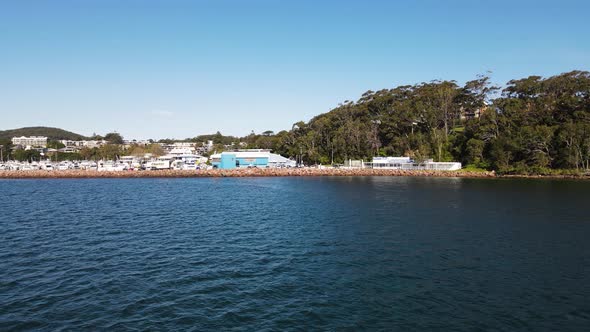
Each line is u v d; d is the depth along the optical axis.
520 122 136.00
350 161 165.12
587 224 47.31
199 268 30.02
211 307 22.77
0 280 27.08
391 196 77.06
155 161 185.12
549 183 102.25
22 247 36.25
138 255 33.59
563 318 21.78
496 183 104.88
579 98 127.12
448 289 25.88
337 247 36.56
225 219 51.88
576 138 117.69
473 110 170.38
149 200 73.56
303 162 196.25
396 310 22.59
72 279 27.38
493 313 22.31
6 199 74.94
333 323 20.91
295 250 35.50
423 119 166.62
